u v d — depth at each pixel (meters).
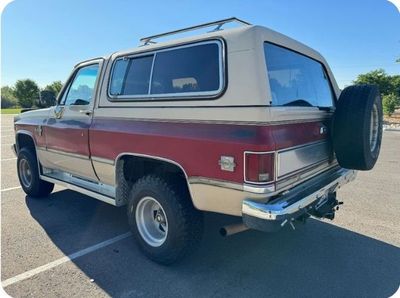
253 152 2.25
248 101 2.34
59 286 2.78
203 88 2.63
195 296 2.64
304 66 3.31
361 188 5.84
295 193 2.60
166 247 2.99
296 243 3.57
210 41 2.63
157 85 3.02
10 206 4.86
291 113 2.56
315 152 2.96
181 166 2.71
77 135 3.83
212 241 3.59
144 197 3.14
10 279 2.89
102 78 3.58
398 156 9.41
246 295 2.65
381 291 2.71
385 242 3.61
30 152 5.12
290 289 2.73
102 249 3.46
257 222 2.30
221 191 2.47
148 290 2.72
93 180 3.96
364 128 2.88
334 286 2.78
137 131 3.06
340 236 3.75
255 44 2.40
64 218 4.36
